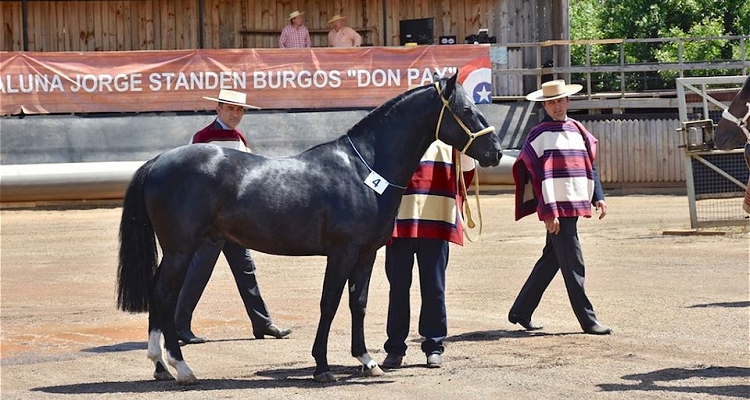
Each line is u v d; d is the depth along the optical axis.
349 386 8.16
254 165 8.20
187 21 30.31
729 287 13.23
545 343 10.00
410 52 26.84
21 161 25.50
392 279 8.95
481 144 8.38
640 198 26.67
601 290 13.22
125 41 30.16
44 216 23.88
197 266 10.30
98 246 19.45
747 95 9.06
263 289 14.23
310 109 26.77
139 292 8.12
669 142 28.45
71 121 25.80
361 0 30.83
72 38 29.91
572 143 10.53
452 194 8.88
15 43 29.66
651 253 16.70
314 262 17.14
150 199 8.05
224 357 9.64
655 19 38.81
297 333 10.95
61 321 11.90
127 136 25.98
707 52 36.78
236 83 26.42
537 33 31.34
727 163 18.94
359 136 8.38
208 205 8.02
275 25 30.75
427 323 8.98
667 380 8.20
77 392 8.06
